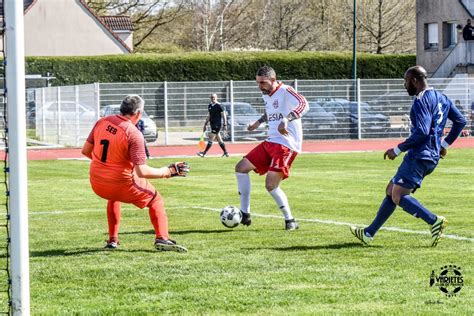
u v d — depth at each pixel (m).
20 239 9.55
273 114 18.16
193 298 11.83
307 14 110.44
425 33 91.12
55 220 20.20
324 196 24.80
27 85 75.81
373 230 15.89
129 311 11.16
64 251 15.62
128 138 14.91
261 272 13.49
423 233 17.20
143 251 15.56
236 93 57.34
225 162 40.22
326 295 11.91
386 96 58.84
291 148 18.08
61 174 34.00
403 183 15.48
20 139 9.50
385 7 107.75
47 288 12.54
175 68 79.88
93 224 19.45
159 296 11.98
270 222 19.36
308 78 83.25
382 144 54.12
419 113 15.15
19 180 9.51
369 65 85.44
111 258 14.86
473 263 14.04
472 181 28.58
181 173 15.20
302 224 18.97
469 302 11.51
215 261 14.46
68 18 89.00
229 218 18.33
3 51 9.49
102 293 12.21
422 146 15.38
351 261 14.33
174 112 56.06
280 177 18.12
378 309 11.14
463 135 59.84
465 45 80.44
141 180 15.40
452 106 15.65
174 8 108.12
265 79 18.05
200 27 110.50
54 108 57.34
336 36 110.69
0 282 13.08
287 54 83.38
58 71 76.88
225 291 12.21
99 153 15.16
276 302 11.54
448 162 37.34
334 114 57.97
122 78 78.56
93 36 89.88
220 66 81.00
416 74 15.29
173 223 19.36
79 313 11.09
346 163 38.12
